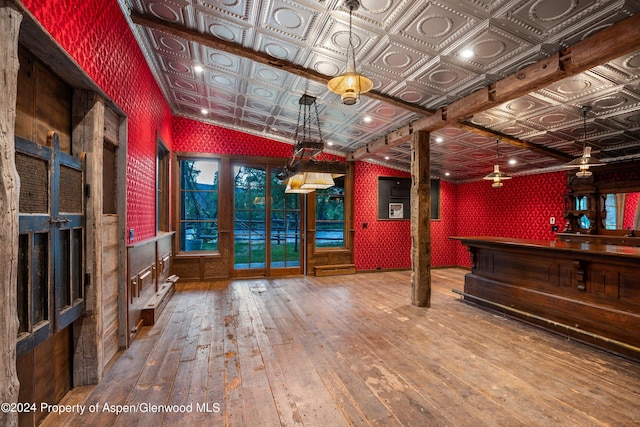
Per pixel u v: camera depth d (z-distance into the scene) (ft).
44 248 6.14
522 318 12.89
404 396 7.45
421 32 9.16
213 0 9.16
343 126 18.16
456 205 27.17
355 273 23.65
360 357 9.55
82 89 7.87
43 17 5.27
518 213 22.54
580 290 11.09
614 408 6.97
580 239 18.39
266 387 7.86
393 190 25.04
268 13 9.33
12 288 4.55
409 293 17.56
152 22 10.39
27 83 6.00
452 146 18.94
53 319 6.30
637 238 15.88
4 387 4.42
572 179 19.16
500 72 10.56
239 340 10.85
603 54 8.02
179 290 18.08
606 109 12.17
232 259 21.22
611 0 7.07
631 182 16.49
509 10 7.89
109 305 9.25
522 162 20.27
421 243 15.01
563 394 7.53
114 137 9.57
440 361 9.28
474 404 7.13
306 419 6.61
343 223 24.17
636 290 9.55
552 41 8.71
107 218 9.04
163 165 18.20
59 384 7.27
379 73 11.65
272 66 11.75
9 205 4.47
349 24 9.03
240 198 21.66
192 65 13.60
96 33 7.68
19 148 5.19
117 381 8.14
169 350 10.02
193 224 21.20
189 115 20.18
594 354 9.77
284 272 22.39
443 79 11.46
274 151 22.03
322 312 14.06
